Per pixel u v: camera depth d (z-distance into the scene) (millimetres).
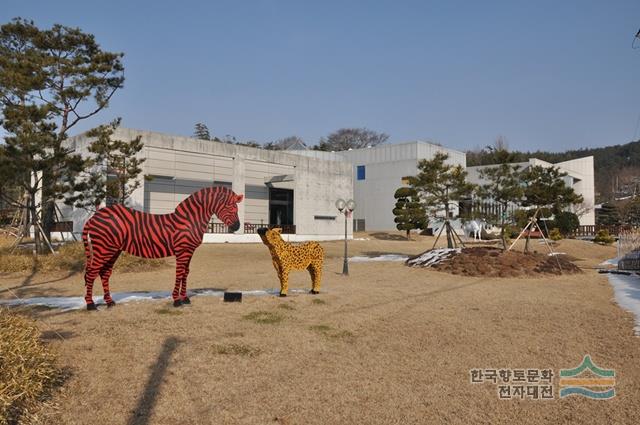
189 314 8242
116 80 21266
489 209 23000
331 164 35219
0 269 14117
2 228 26172
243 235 29000
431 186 20344
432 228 40594
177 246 8867
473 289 12414
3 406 3893
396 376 5582
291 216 35438
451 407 4770
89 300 8539
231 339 6738
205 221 9148
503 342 7090
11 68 17719
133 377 5207
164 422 4230
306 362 5953
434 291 11867
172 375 5320
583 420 4535
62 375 5070
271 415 4457
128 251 8680
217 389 5000
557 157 92688
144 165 25594
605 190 77938
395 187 42500
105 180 21469
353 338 7117
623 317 9008
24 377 4273
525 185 22766
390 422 4414
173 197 28281
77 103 20719
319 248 10773
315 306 9289
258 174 32688
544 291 12359
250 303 9336
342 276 15031
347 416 4500
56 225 26547
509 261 16453
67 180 18406
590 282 14586
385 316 8641
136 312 8336
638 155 92812
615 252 28344
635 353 6605
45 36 19984
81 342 6336
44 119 17297
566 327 8109
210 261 18844
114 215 8562
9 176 15680
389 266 18312
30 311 8438
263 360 5949
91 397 4660
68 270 14648
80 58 19984
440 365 6008
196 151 27219
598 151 100062
